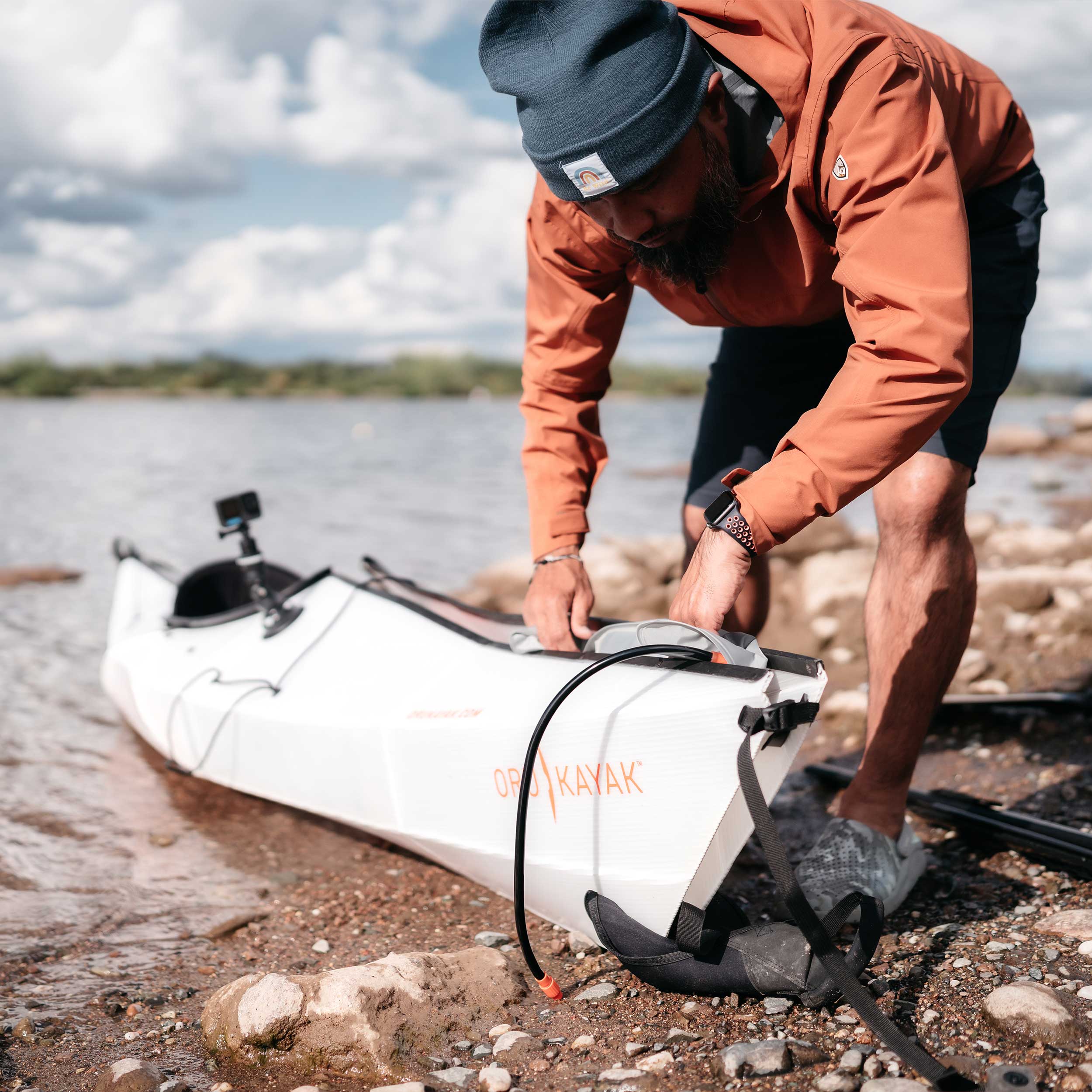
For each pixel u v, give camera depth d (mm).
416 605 2174
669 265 1613
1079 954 1567
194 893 2082
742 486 1444
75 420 24812
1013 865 1951
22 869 2197
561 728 1570
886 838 1758
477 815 1727
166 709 2551
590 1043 1437
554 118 1401
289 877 2150
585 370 2041
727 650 1461
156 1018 1602
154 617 3107
